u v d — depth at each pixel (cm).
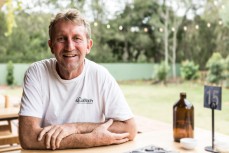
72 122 164
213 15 1313
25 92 160
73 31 152
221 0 1226
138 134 174
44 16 1406
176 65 1503
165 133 176
